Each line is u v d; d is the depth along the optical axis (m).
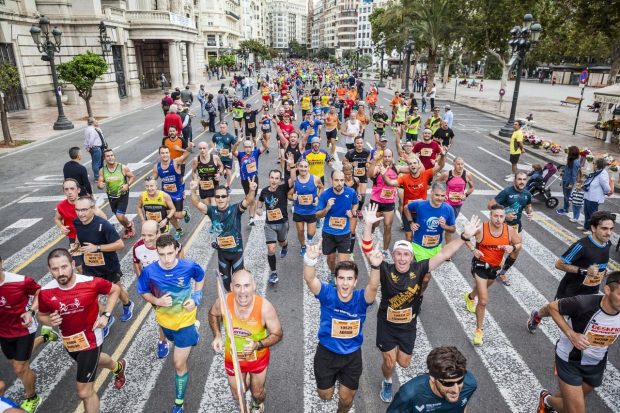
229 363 4.13
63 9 33.12
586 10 21.47
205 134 21.56
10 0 28.67
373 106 27.67
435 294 7.17
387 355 4.59
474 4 40.09
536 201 12.35
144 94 44.44
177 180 8.86
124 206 8.72
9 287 4.26
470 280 7.67
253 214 9.91
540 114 31.70
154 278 4.40
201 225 10.04
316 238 9.33
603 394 5.00
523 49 20.97
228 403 4.77
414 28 43.62
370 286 4.00
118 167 8.52
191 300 4.51
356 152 10.10
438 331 6.14
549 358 5.60
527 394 4.95
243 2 133.25
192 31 51.50
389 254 8.50
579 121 28.02
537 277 7.84
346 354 4.13
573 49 56.75
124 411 4.64
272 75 73.00
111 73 35.97
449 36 42.34
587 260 5.16
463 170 8.38
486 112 32.66
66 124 22.92
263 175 13.96
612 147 19.44
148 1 48.31
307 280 4.02
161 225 7.28
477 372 5.30
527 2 32.38
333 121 15.49
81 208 5.48
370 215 4.19
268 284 7.38
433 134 15.02
